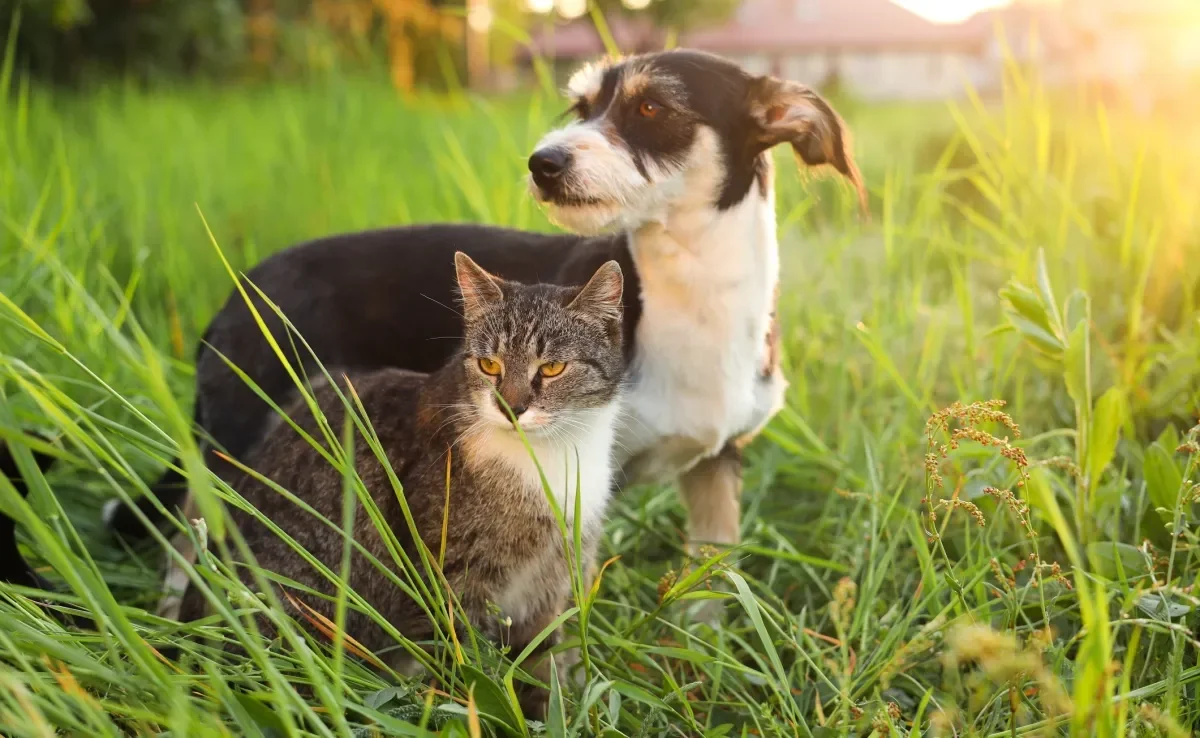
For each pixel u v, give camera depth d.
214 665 0.73
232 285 1.40
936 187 1.54
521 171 1.44
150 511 1.07
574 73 1.09
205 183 1.79
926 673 0.90
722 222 1.00
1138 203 1.32
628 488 1.08
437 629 0.83
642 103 1.00
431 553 0.90
